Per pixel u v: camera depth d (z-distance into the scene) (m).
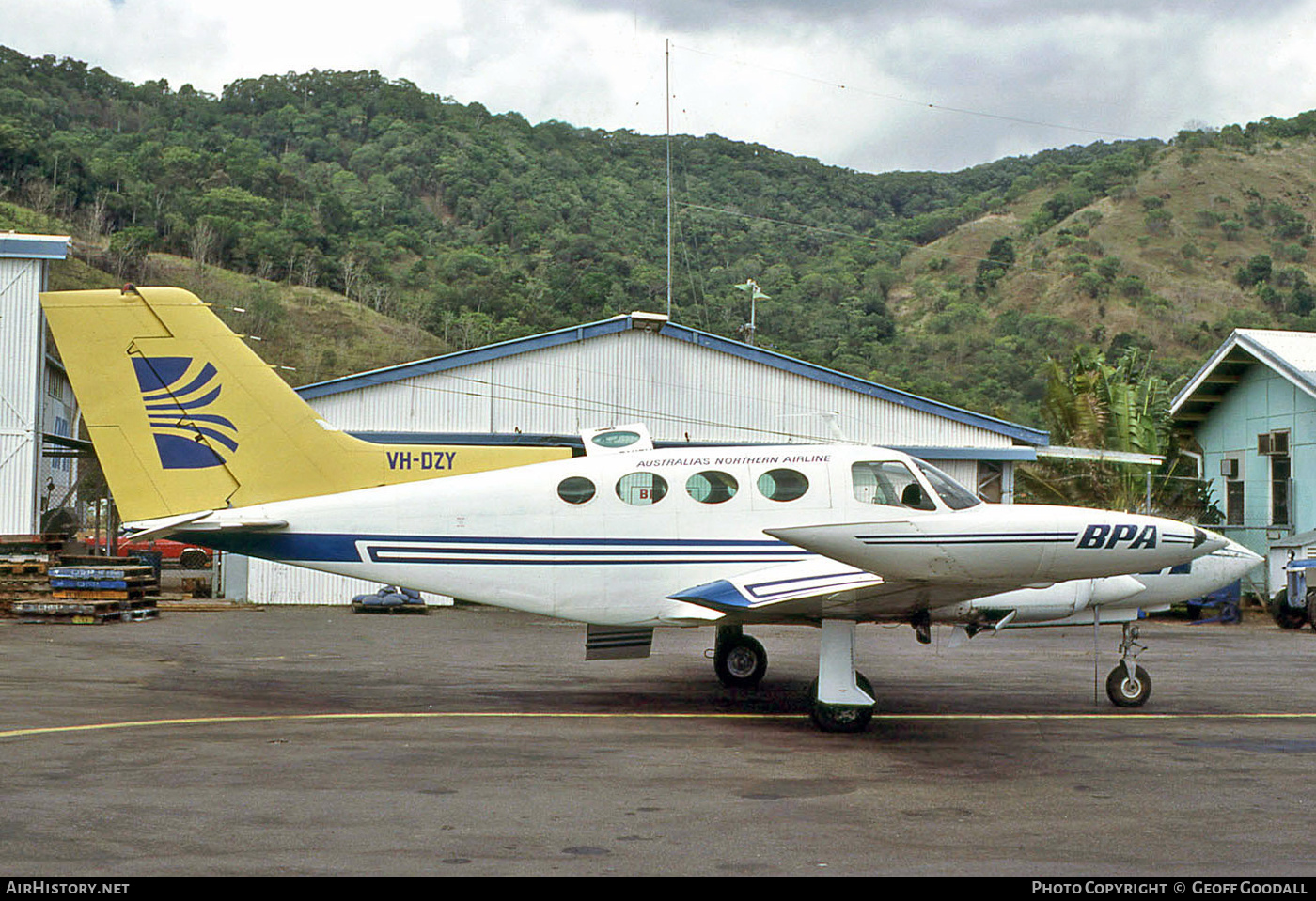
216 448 11.09
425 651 15.34
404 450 11.52
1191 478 28.98
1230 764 8.19
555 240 103.19
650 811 6.48
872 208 147.88
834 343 84.31
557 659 14.64
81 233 83.88
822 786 7.25
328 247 96.25
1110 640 18.53
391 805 6.48
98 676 12.02
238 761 7.65
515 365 24.38
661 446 24.70
